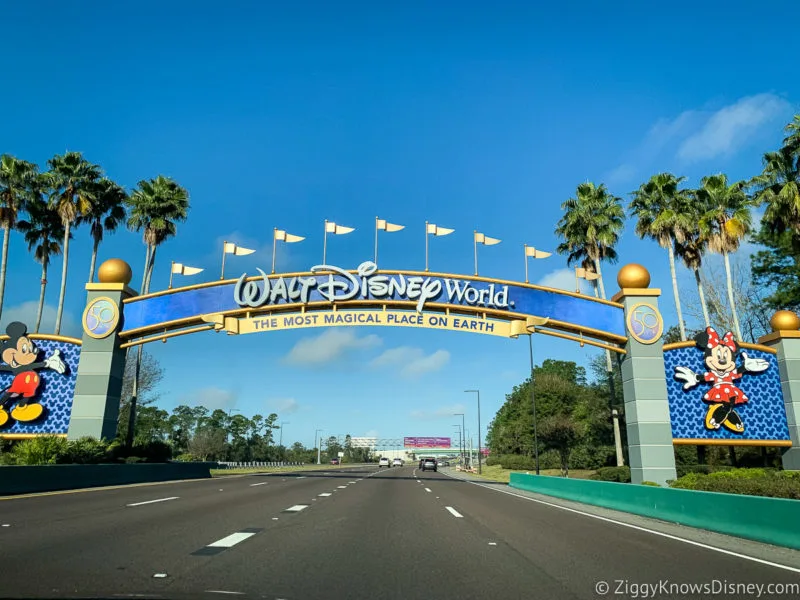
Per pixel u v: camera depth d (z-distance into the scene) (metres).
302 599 5.77
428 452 148.50
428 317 30.62
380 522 12.95
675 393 28.23
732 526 12.13
